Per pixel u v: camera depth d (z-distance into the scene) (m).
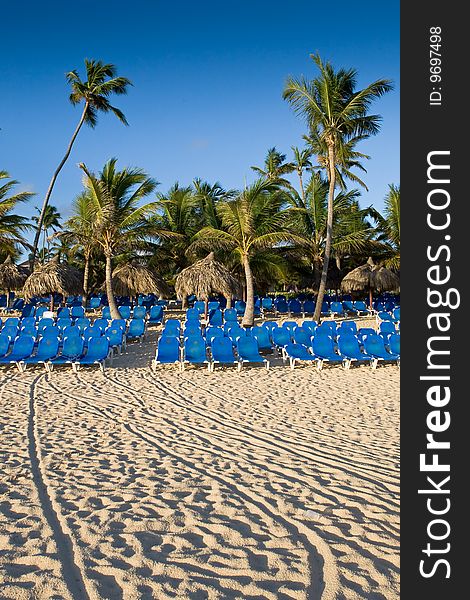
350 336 11.65
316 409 7.40
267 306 21.80
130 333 13.75
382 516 3.80
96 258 26.61
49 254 37.38
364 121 16.69
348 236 22.50
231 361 10.40
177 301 26.81
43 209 22.30
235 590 2.81
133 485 4.40
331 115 16.67
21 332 12.17
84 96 21.84
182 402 7.82
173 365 11.06
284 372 10.44
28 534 3.44
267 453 5.37
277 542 3.37
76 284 18.78
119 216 17.69
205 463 5.03
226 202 17.25
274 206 17.50
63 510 3.85
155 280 19.80
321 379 9.73
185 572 2.98
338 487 4.39
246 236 17.23
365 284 20.55
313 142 18.06
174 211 23.25
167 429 6.31
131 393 8.43
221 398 8.10
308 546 3.32
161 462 5.05
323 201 22.36
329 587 2.85
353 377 9.95
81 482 4.46
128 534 3.45
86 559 3.12
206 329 12.42
